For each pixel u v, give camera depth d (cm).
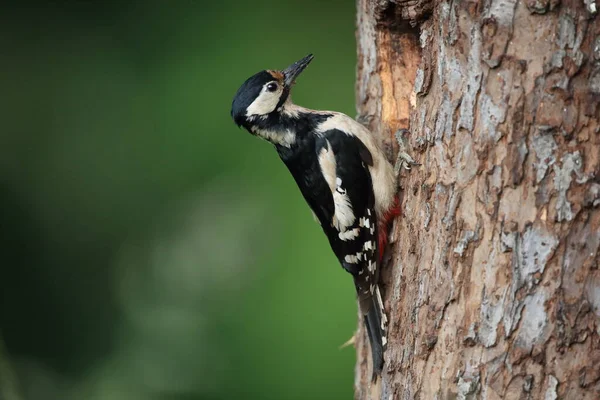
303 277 1248
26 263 1440
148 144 1390
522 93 638
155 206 1390
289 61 1376
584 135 627
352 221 796
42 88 1448
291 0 1405
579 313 628
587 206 627
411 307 724
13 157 1434
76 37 1468
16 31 1470
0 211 1430
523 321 639
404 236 756
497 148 649
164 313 1385
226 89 1357
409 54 807
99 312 1445
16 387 1276
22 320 1444
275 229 1284
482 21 652
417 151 726
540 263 634
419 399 699
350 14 1394
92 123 1430
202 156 1344
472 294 662
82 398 1424
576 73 625
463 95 670
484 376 654
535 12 630
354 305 1216
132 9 1454
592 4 620
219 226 1331
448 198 680
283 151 848
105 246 1423
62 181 1430
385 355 757
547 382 635
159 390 1368
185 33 1418
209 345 1343
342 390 1211
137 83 1420
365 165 797
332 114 838
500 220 647
